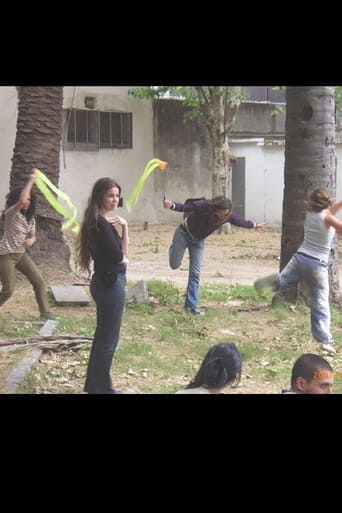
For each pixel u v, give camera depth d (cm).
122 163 2527
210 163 2745
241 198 2731
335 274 1009
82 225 579
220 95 2209
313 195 779
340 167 2519
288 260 1016
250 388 658
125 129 2523
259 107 2819
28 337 803
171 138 2641
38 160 1247
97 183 579
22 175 1248
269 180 2639
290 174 1008
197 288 981
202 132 2716
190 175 2700
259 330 904
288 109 1003
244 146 2700
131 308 1002
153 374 704
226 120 2250
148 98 2434
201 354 788
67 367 718
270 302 1067
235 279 1411
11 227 853
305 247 785
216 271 1538
